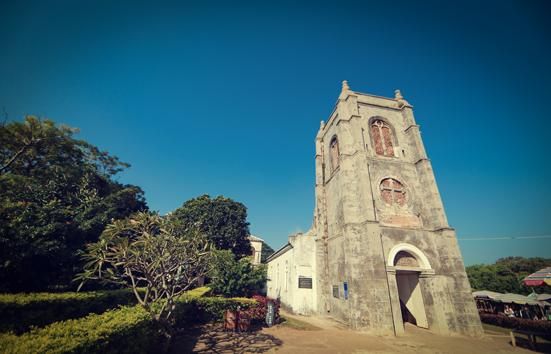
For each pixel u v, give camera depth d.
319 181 28.38
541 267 38.78
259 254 47.88
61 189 17.44
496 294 26.19
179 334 12.35
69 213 15.91
